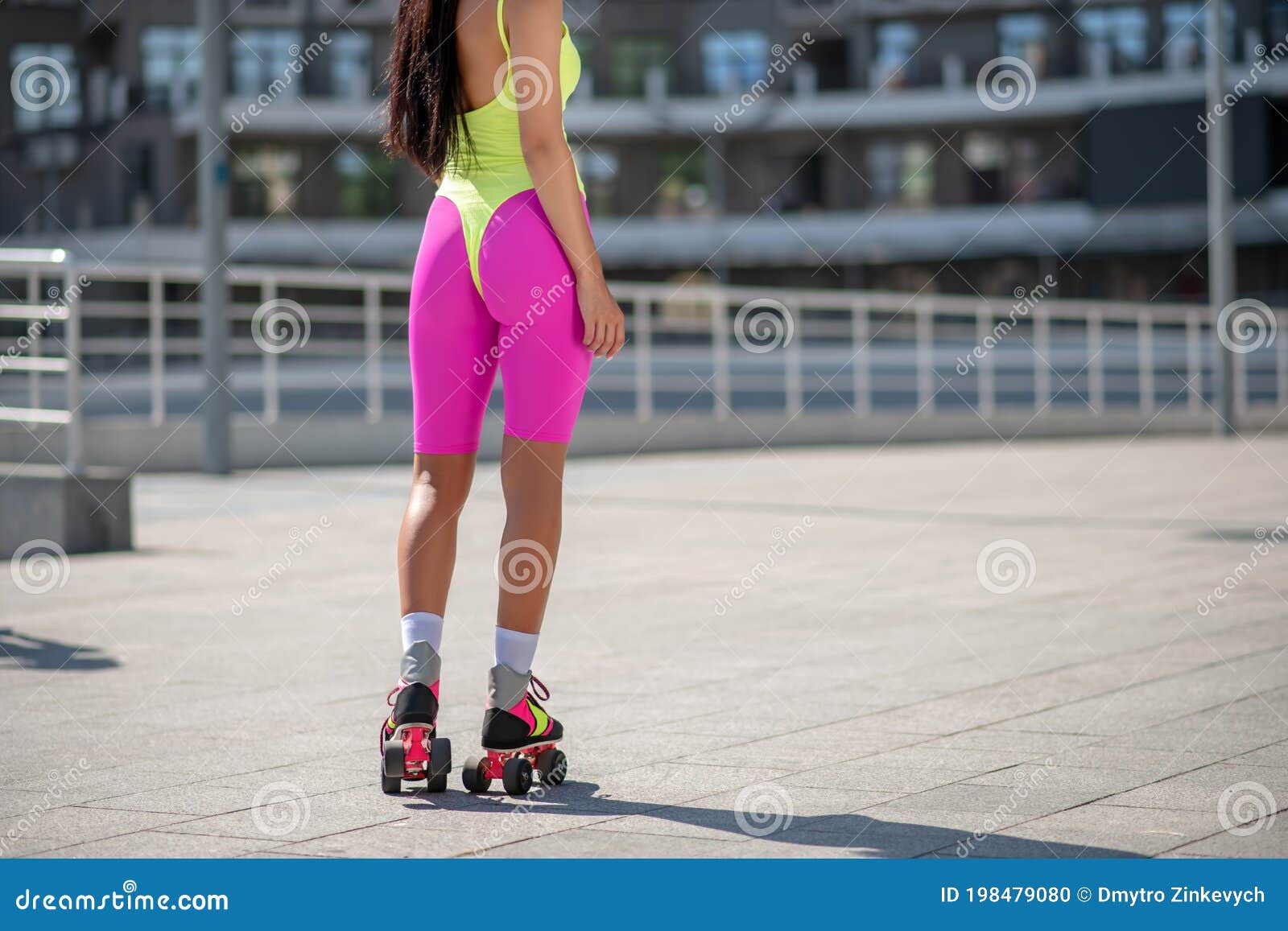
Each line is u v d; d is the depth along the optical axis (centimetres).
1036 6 9188
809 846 574
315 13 8925
